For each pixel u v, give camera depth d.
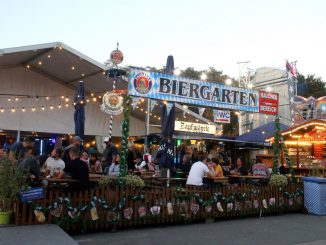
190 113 18.67
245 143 19.89
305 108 26.25
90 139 22.09
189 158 13.98
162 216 8.65
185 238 7.46
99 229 8.02
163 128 10.40
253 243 7.21
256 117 29.78
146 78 9.56
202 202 9.27
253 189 10.45
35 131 18.25
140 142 18.53
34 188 7.07
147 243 6.93
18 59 16.88
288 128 17.59
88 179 7.86
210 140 18.27
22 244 5.56
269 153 24.16
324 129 17.16
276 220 10.03
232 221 9.67
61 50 15.42
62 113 19.22
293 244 7.20
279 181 11.03
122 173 8.38
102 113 20.41
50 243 5.69
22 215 6.92
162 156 10.47
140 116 21.38
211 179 10.16
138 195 8.27
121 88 18.11
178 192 8.98
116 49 12.35
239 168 13.44
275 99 12.48
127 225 8.16
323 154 20.00
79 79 18.52
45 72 18.78
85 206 7.54
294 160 21.03
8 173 6.88
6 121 17.52
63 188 7.84
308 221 9.95
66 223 7.30
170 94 10.04
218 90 11.12
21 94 18.14
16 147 8.18
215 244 7.03
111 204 7.93
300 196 11.54
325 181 11.17
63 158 10.39
